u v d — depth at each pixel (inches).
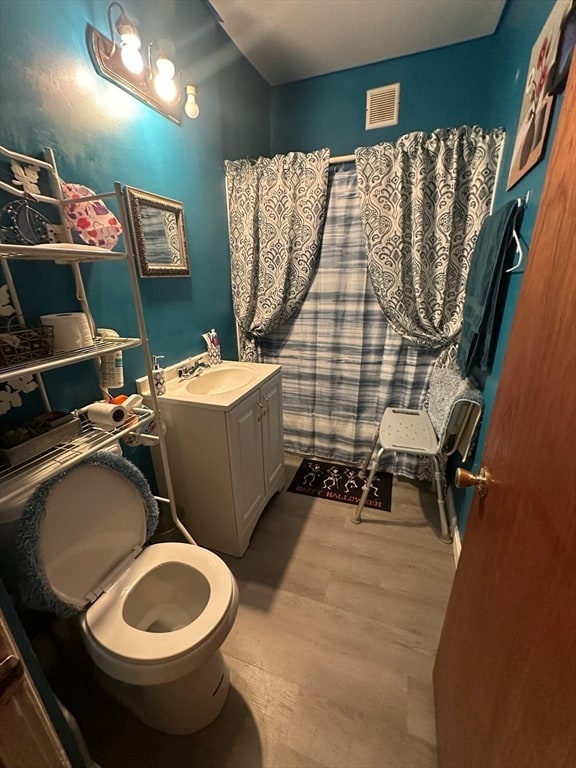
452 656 35.2
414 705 42.1
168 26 57.1
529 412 23.1
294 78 88.7
